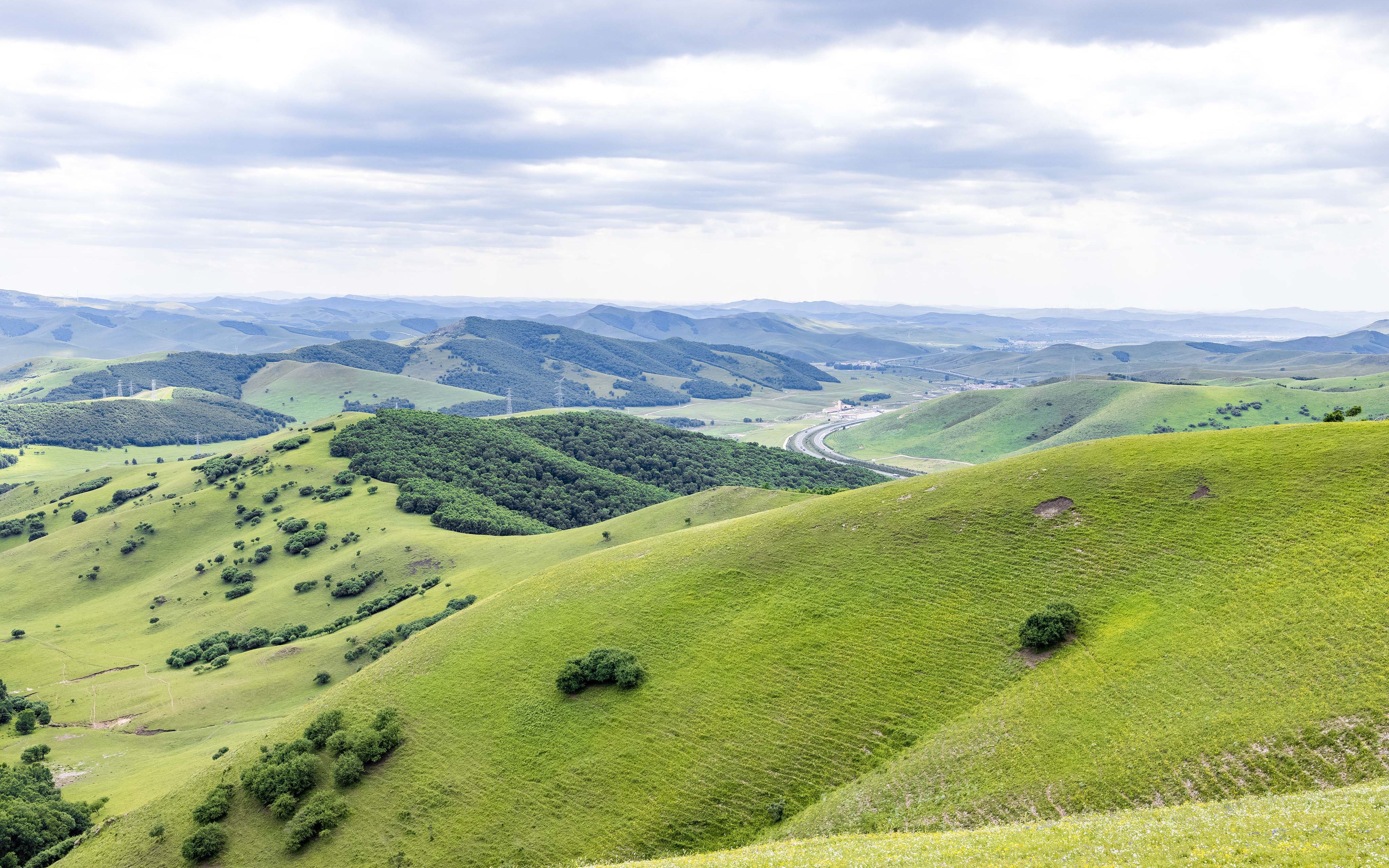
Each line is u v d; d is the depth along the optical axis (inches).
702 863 1542.8
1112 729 1902.1
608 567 3735.2
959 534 3014.3
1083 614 2409.0
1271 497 2546.8
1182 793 1628.9
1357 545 2183.8
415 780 2593.5
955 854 1299.2
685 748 2426.2
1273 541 2353.6
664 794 2284.7
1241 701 1828.2
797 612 2891.2
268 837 2507.4
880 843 1498.5
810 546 3292.3
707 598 3149.6
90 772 4097.0
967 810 1803.6
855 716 2345.0
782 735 2361.0
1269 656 1934.1
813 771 2203.5
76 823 3341.5
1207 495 2691.9
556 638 3142.2
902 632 2623.0
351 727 2876.5
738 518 4143.7
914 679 2412.6
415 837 2373.3
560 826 2289.6
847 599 2874.0
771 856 1486.2
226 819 2620.6
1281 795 1487.5
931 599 2731.3
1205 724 1796.3
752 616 2947.8
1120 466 3068.4
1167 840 1183.6
